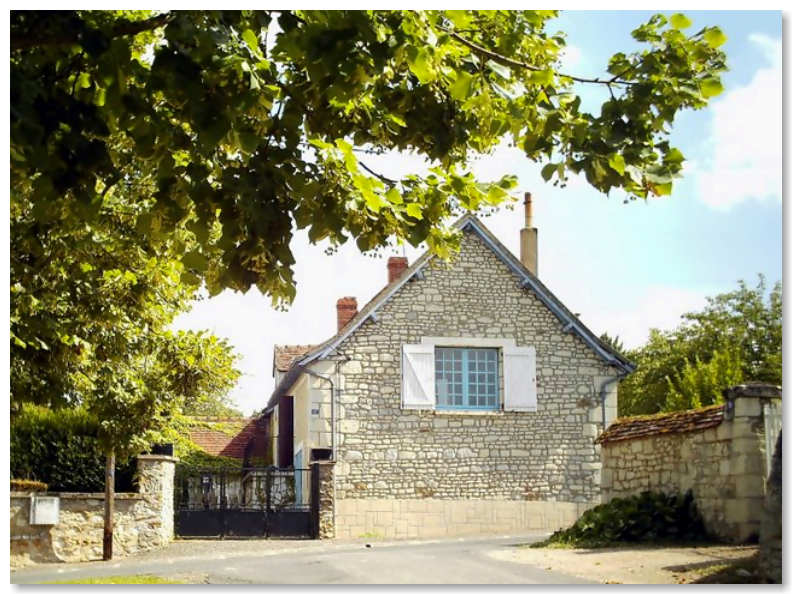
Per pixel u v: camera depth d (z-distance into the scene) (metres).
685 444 15.89
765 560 11.02
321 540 20.81
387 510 23.78
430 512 23.97
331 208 7.10
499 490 24.42
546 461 24.80
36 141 5.62
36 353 10.77
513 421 24.81
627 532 15.79
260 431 35.31
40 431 18.67
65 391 12.30
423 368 24.53
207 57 5.89
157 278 11.48
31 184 6.53
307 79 7.13
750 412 14.55
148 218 6.93
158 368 13.98
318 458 23.11
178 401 14.45
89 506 16.75
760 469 14.34
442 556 15.26
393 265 28.09
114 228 10.48
